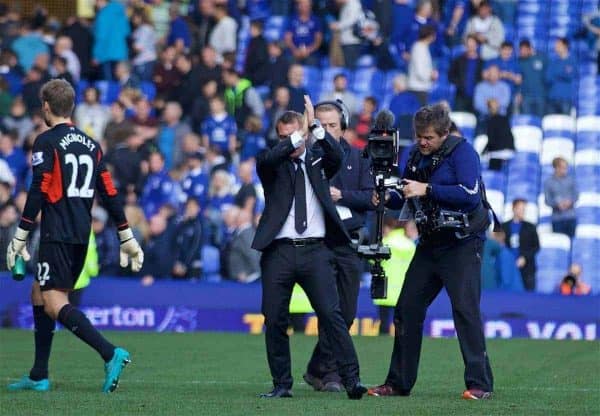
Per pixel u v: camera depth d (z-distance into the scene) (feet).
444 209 103.04
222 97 230.07
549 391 112.16
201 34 249.55
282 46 248.73
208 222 210.38
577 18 263.49
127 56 250.78
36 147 105.19
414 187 102.58
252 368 135.13
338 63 253.85
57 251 105.29
